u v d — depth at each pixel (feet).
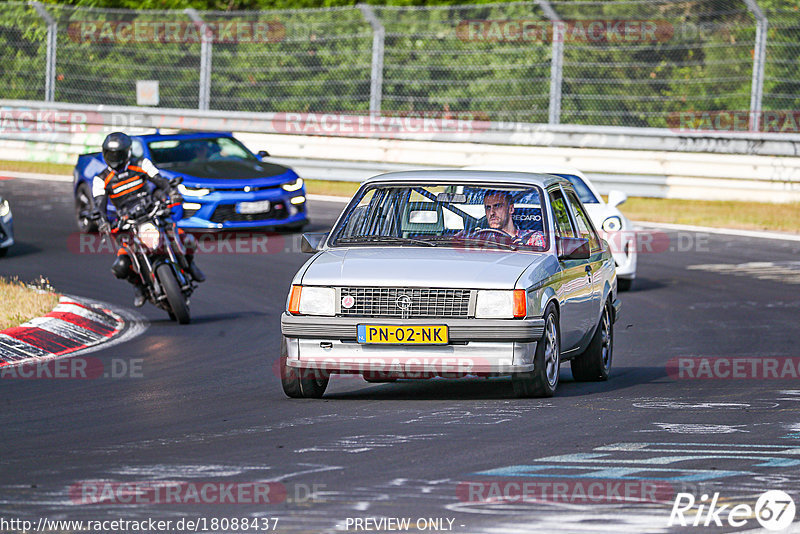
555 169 156.15
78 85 276.21
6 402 86.28
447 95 249.96
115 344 114.93
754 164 222.07
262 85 261.44
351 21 247.09
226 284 153.07
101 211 128.36
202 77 260.21
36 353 108.27
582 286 94.17
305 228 192.95
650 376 100.68
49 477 62.85
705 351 113.60
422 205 92.48
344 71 257.34
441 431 74.43
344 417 79.51
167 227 129.29
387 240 90.84
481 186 93.20
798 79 234.79
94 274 158.51
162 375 98.48
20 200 220.43
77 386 93.09
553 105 237.66
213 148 195.21
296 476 62.75
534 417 79.20
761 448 69.82
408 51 249.75
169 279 125.49
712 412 81.87
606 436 73.15
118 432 75.15
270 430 75.20
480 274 83.51
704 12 237.45
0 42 281.33
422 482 61.36
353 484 61.00
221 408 83.66
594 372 98.02
